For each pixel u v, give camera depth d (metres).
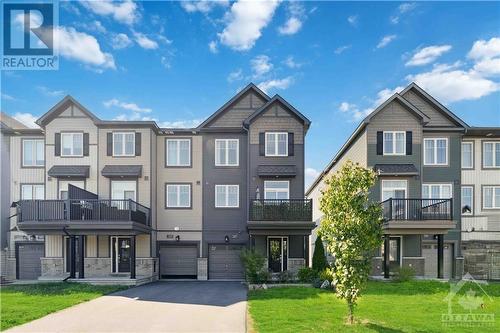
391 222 17.11
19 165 21.00
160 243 20.98
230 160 21.33
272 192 20.20
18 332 8.91
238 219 20.98
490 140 20.66
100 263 19.66
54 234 18.23
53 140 20.50
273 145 20.42
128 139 20.61
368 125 19.41
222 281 19.50
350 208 8.91
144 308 11.66
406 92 20.56
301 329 8.52
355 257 8.77
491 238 19.95
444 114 20.25
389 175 18.86
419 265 18.45
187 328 9.19
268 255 19.50
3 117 23.70
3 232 20.67
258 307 11.08
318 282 14.95
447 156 19.89
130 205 17.81
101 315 10.69
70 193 17.92
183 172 21.33
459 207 19.67
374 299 12.35
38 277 19.72
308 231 18.56
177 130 21.19
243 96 21.50
